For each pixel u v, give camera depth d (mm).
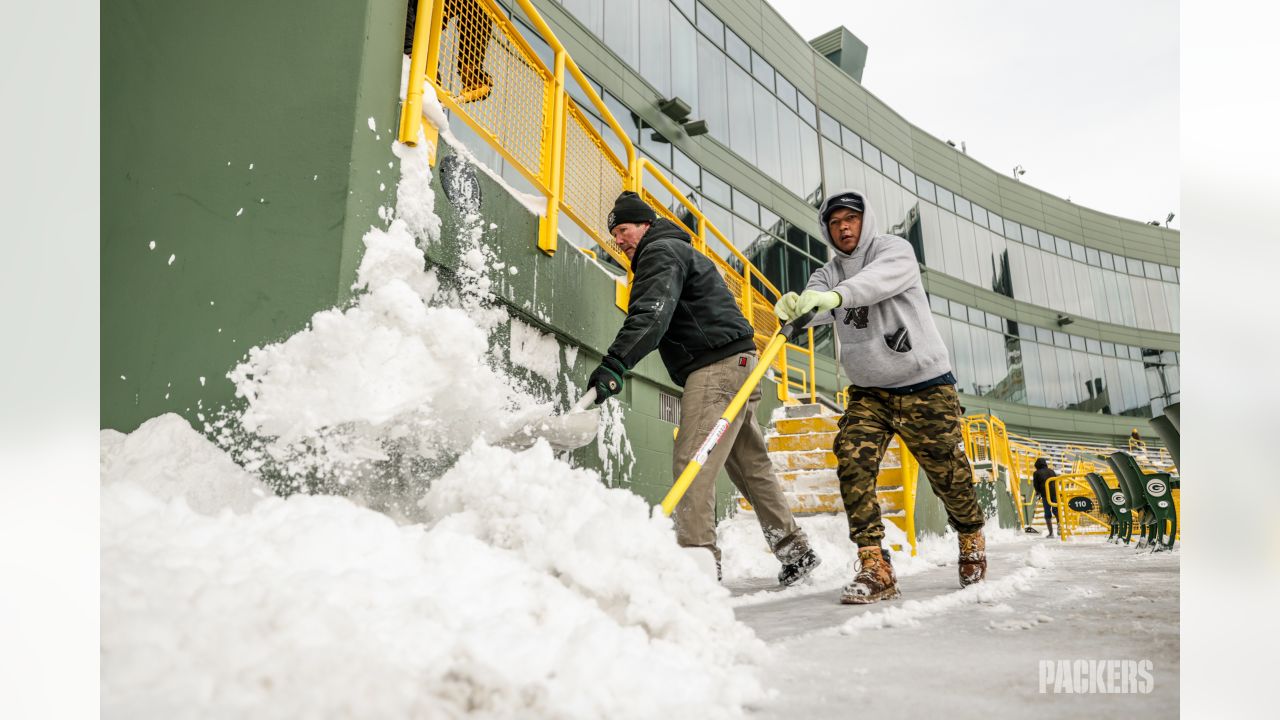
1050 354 24047
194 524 1276
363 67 2027
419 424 2012
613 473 3811
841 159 18812
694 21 14625
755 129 15844
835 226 2838
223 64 2139
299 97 2049
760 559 4188
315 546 1238
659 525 1763
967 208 23078
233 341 1935
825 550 4207
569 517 1559
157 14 2246
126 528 1229
